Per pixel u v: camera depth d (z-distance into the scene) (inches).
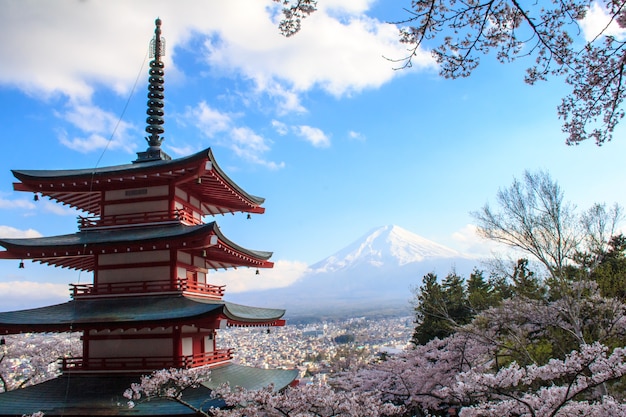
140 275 857.5
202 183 943.7
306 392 673.0
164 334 805.9
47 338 1269.7
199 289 908.6
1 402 732.7
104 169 944.3
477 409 621.6
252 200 1096.2
